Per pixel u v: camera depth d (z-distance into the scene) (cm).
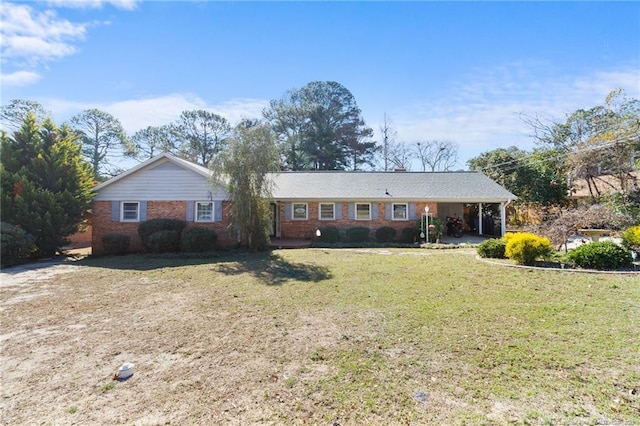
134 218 1494
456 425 258
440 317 515
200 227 1402
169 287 770
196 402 299
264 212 1328
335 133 3762
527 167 2164
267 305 607
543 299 603
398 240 1725
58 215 1334
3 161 1321
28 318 554
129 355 404
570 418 263
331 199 1736
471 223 2288
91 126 3209
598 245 853
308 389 315
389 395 302
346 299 632
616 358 365
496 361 364
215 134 3844
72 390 324
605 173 1755
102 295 704
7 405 300
